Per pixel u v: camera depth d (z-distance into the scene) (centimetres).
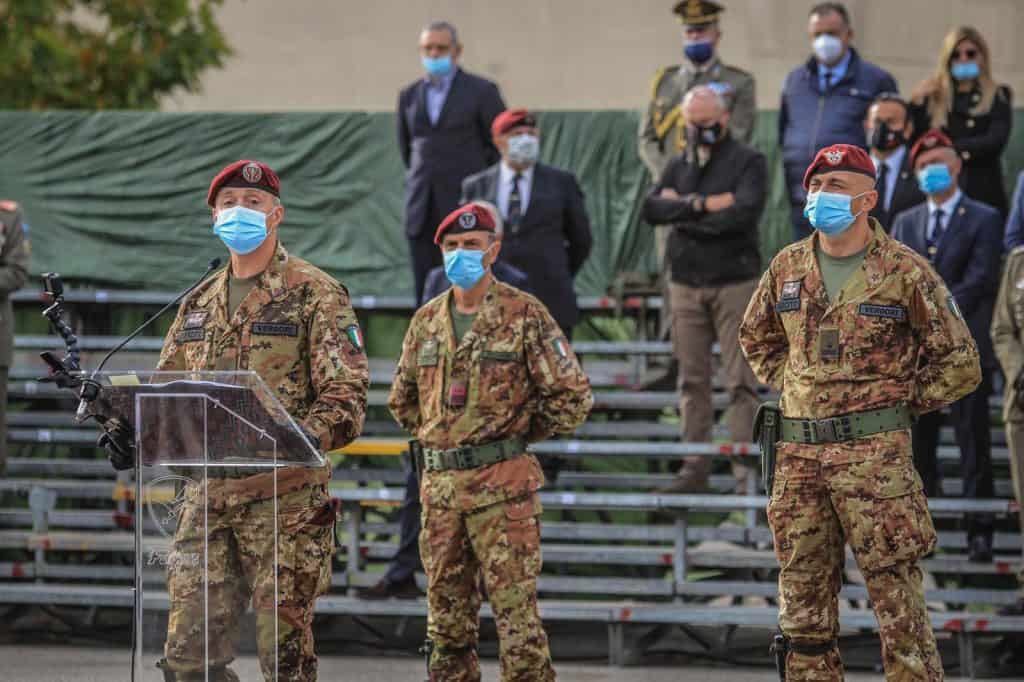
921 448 2600
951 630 2389
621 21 4019
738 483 2723
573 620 2545
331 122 3359
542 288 2711
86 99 4438
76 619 2641
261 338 1719
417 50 4188
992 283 2603
